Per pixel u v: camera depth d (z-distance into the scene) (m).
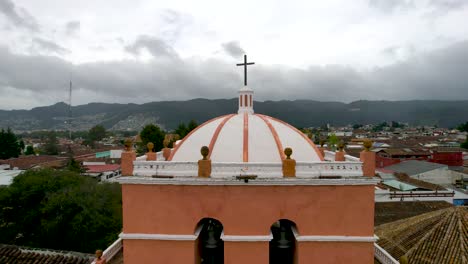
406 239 17.81
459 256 15.09
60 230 29.09
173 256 10.60
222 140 11.93
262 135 12.12
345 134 143.25
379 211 26.95
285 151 10.56
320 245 10.46
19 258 18.44
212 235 11.64
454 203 32.31
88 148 95.25
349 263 10.49
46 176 31.05
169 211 10.57
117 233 27.42
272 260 12.64
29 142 131.00
